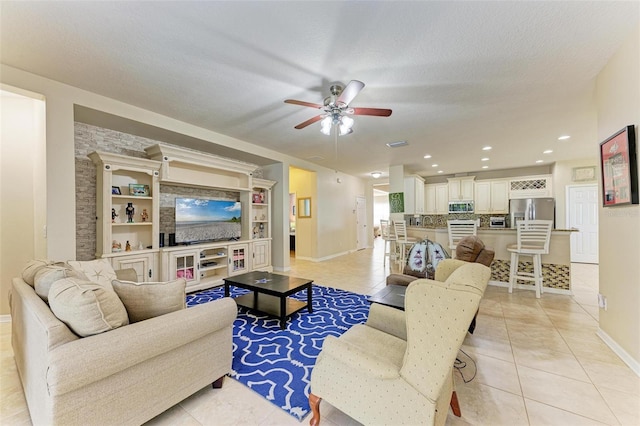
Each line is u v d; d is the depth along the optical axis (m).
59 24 1.80
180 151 3.74
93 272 2.37
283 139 4.43
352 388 1.32
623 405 1.57
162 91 2.76
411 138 4.34
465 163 6.40
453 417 1.49
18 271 2.95
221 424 1.45
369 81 2.53
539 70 2.34
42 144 2.70
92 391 1.18
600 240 2.39
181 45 2.03
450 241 4.47
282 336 2.50
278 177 5.54
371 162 6.31
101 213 3.15
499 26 1.80
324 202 7.06
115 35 1.92
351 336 1.60
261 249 5.11
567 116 3.39
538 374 1.88
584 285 4.25
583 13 1.68
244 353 2.19
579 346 2.27
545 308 3.21
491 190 7.17
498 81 2.53
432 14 1.70
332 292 3.98
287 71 2.37
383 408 1.22
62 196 2.58
